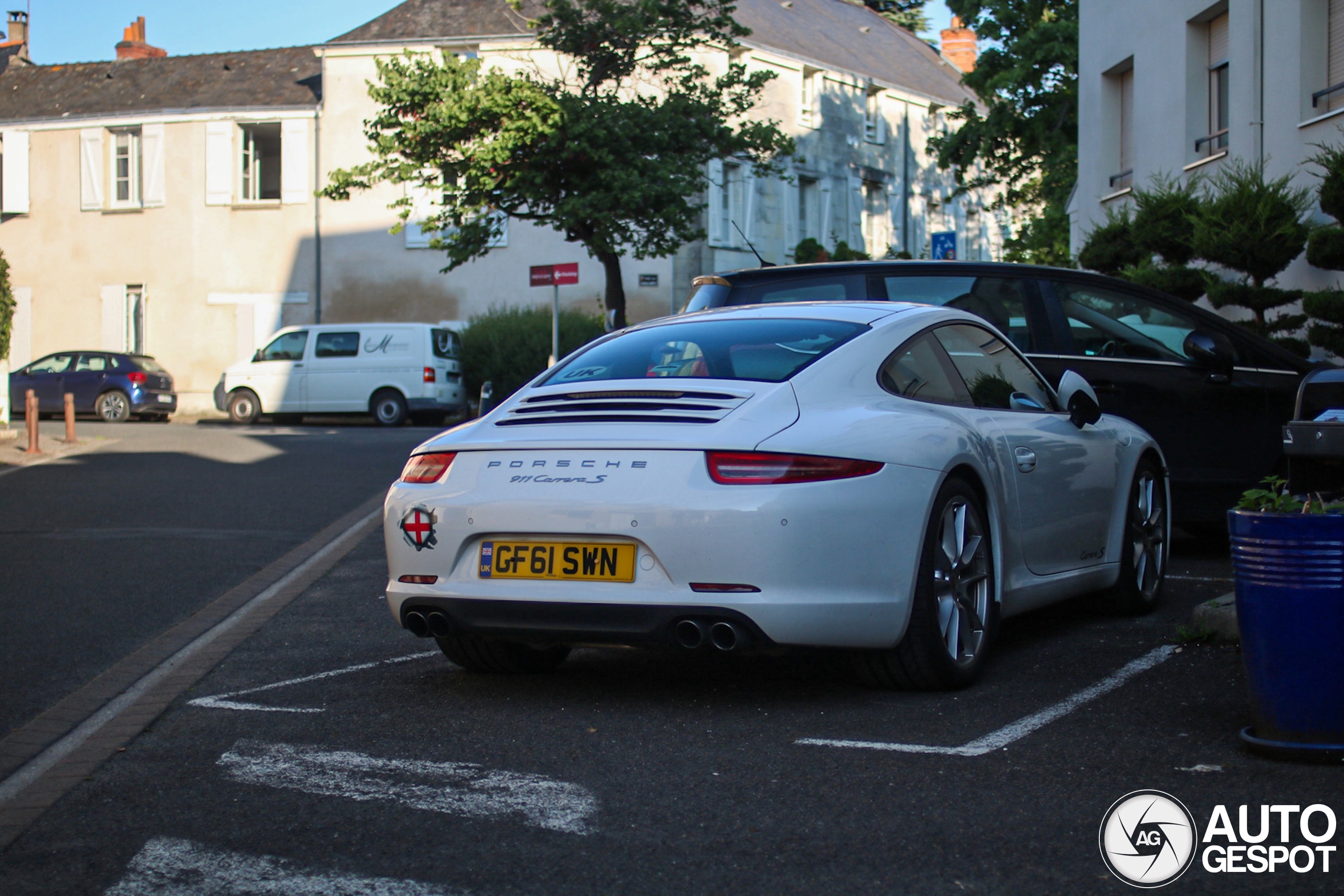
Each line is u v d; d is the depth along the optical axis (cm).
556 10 2275
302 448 1931
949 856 330
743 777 399
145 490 1391
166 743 458
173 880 328
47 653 628
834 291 777
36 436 1808
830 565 452
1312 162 1281
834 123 3775
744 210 3388
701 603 447
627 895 311
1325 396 713
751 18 3647
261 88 3406
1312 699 399
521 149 2222
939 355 551
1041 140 3281
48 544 1014
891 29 4888
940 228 4344
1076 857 328
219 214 3359
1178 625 627
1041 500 570
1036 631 626
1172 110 1652
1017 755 414
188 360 3381
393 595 502
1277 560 399
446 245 2291
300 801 387
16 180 3488
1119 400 804
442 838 352
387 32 3250
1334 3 1330
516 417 507
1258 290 1220
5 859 346
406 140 2239
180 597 788
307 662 598
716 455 455
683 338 538
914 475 477
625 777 403
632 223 2786
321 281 3312
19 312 3509
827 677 535
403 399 2752
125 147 3466
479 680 549
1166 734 433
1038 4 3206
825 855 333
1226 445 817
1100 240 1530
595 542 464
